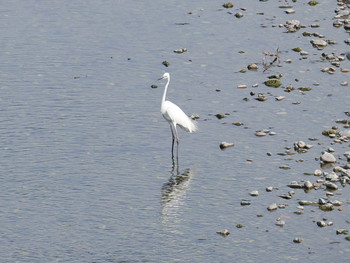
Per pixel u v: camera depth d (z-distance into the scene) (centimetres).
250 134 3950
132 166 3634
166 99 4403
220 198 3322
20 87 4559
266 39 5344
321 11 5909
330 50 5116
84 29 5594
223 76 4738
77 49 5209
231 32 5500
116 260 2847
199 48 5212
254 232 3039
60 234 3033
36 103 4331
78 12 5972
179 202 3294
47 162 3656
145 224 3114
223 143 3816
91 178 3509
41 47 5234
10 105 4294
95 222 3128
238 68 4859
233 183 3450
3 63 4944
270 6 6075
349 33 5416
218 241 2978
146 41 5353
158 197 3341
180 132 4016
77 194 3362
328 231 3034
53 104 4325
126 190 3403
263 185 3422
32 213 3194
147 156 3741
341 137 3856
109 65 4931
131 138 3934
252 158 3688
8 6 6088
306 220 3116
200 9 6025
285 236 3005
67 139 3900
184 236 3019
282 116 4153
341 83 4578
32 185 3434
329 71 4762
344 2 6116
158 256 2873
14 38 5391
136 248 2933
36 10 6006
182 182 3472
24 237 3008
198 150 3797
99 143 3869
